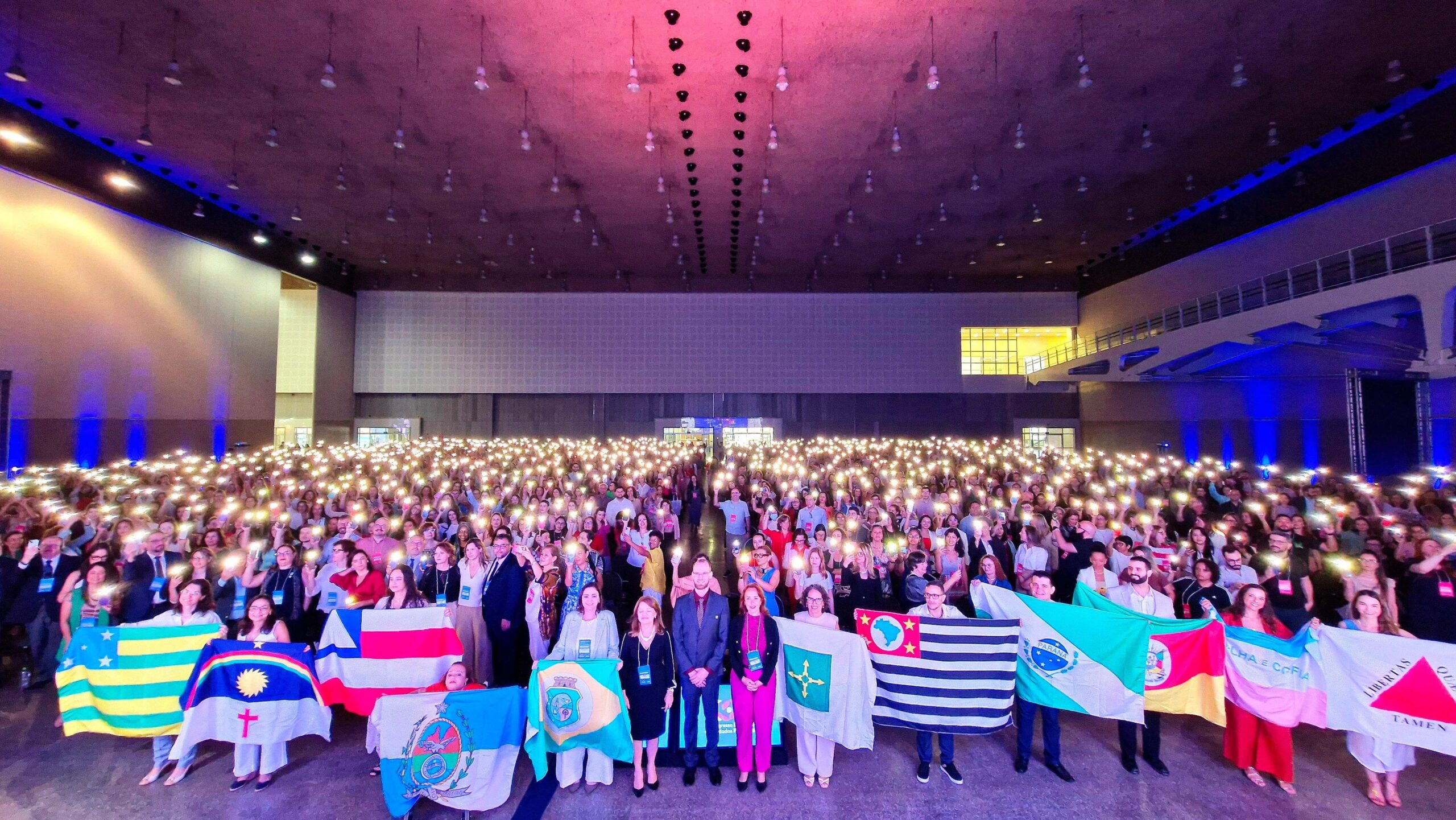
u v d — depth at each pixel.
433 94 15.41
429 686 5.80
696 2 12.16
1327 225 19.09
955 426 33.50
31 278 16.50
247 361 24.30
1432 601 6.02
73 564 7.20
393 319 32.59
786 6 12.27
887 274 33.00
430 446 28.38
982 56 13.93
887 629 5.44
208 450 22.38
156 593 6.81
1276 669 5.06
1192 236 24.84
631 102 15.80
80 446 17.80
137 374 19.59
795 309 33.75
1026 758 5.39
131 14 12.47
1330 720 4.93
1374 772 4.83
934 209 23.28
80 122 16.77
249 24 12.80
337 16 12.52
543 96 15.46
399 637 5.89
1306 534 7.91
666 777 5.33
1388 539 8.14
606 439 33.06
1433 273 13.21
